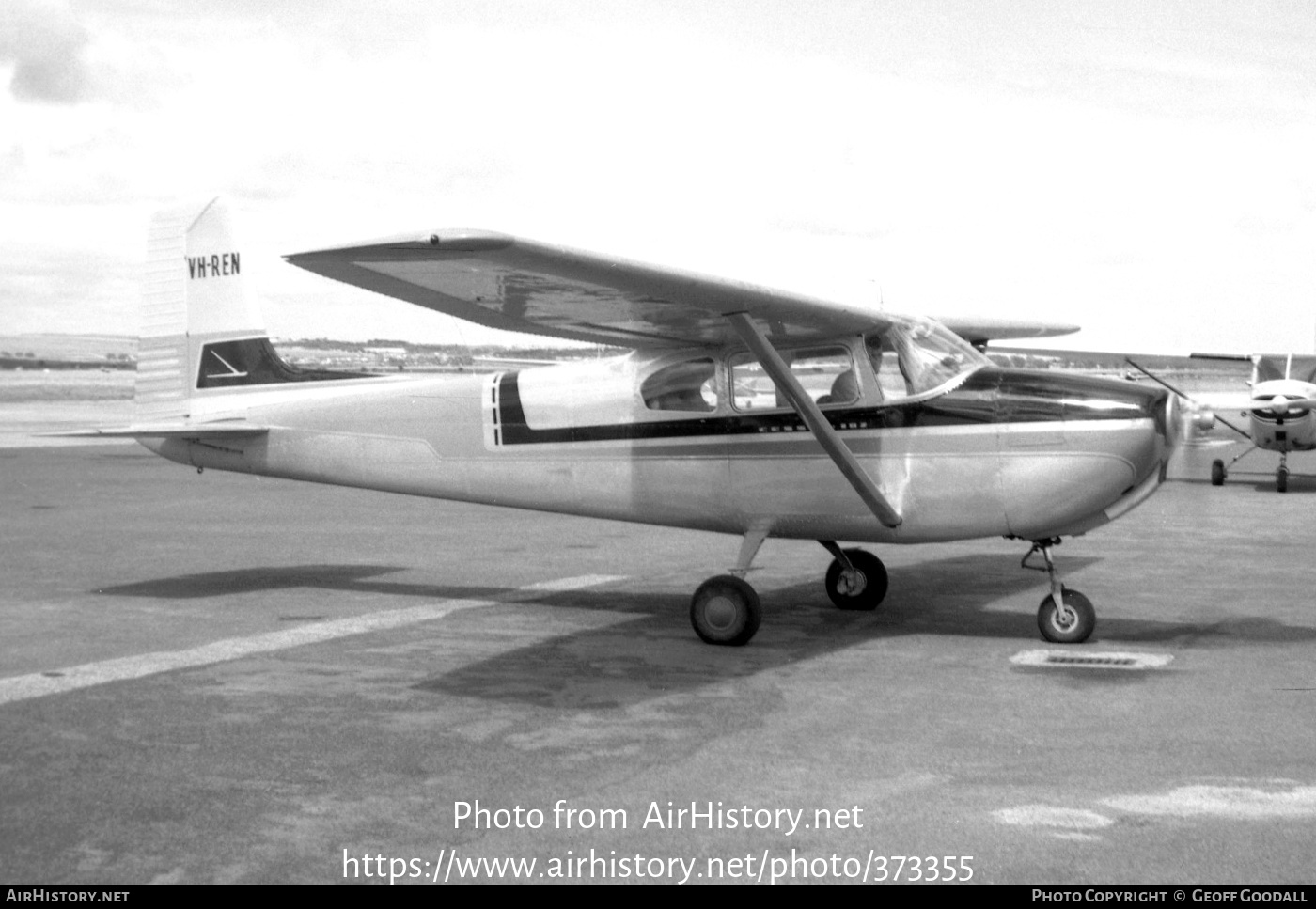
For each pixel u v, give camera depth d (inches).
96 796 177.0
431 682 249.4
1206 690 238.7
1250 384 819.4
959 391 291.9
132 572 415.5
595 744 202.7
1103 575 396.2
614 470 327.9
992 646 284.8
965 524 292.2
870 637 296.8
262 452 379.6
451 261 235.3
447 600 355.9
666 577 401.4
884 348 300.7
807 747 200.2
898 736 206.7
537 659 271.9
